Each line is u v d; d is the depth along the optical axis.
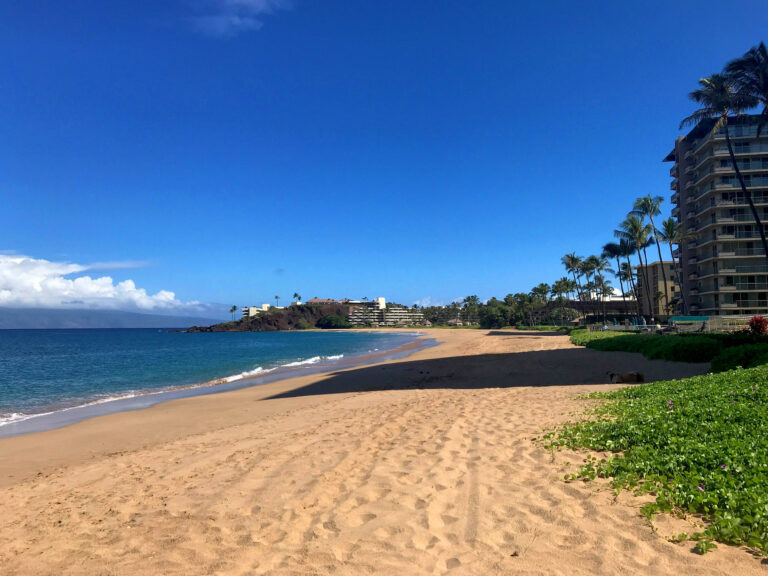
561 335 61.97
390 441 7.81
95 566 3.98
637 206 63.38
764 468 4.66
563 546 3.76
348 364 31.77
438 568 3.58
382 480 5.74
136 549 4.25
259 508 5.07
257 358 42.94
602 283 116.69
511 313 146.38
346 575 3.56
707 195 58.84
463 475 5.75
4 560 4.19
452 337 83.19
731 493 4.23
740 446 5.37
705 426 6.48
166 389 21.41
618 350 25.27
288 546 4.13
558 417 8.82
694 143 64.62
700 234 61.69
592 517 4.24
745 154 55.72
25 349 65.44
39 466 8.27
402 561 3.73
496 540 3.98
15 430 12.49
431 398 12.79
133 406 16.20
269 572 3.68
